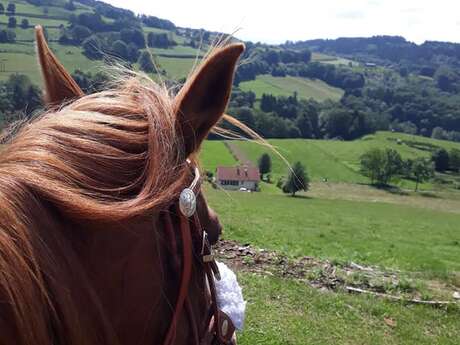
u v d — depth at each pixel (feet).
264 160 237.25
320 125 380.78
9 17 311.88
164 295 4.17
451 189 285.02
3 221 3.10
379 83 587.27
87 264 3.65
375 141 355.56
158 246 4.09
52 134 3.64
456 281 39.60
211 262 5.01
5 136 3.87
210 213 5.31
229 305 5.78
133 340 4.02
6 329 2.96
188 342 4.52
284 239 55.42
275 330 24.68
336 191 247.91
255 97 350.02
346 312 28.66
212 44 4.75
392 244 74.54
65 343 3.29
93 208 3.49
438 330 28.30
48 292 3.21
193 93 4.41
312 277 34.14
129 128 3.96
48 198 3.38
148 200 3.76
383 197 245.65
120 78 4.55
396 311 29.86
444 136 449.48
